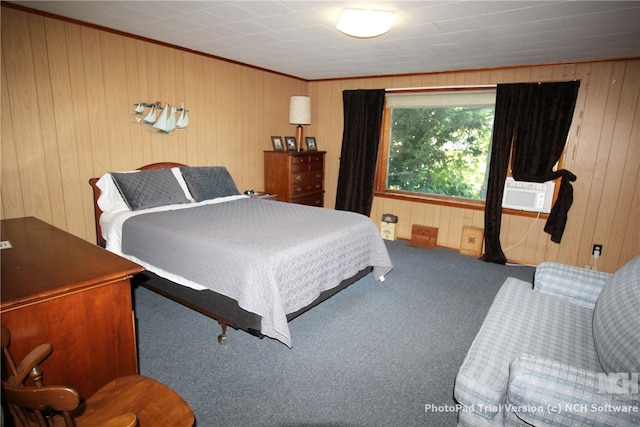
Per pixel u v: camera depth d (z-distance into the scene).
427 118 4.73
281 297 2.16
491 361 1.52
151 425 1.18
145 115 3.52
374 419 1.76
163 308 2.82
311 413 1.78
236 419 1.73
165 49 3.58
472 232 4.38
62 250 1.77
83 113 3.08
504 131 4.03
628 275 1.74
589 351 1.62
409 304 3.01
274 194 4.73
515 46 3.19
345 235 2.76
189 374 2.04
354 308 2.92
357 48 3.47
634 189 3.56
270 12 2.58
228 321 2.26
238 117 4.46
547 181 3.91
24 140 2.78
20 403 0.95
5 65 2.62
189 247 2.37
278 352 2.28
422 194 4.92
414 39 3.09
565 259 3.98
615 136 3.58
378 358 2.25
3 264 1.57
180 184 3.60
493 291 3.33
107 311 1.51
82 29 2.97
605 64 3.53
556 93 3.73
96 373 1.51
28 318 1.29
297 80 5.27
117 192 3.18
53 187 2.97
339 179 5.28
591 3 2.19
